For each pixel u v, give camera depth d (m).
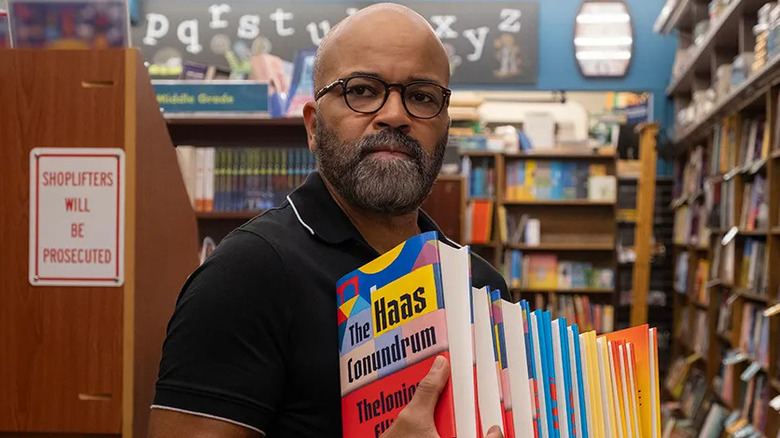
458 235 4.27
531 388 1.05
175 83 3.66
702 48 5.73
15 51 1.71
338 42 1.23
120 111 1.71
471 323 0.97
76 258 1.70
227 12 7.24
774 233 3.91
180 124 3.79
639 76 7.55
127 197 1.70
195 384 1.07
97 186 1.71
